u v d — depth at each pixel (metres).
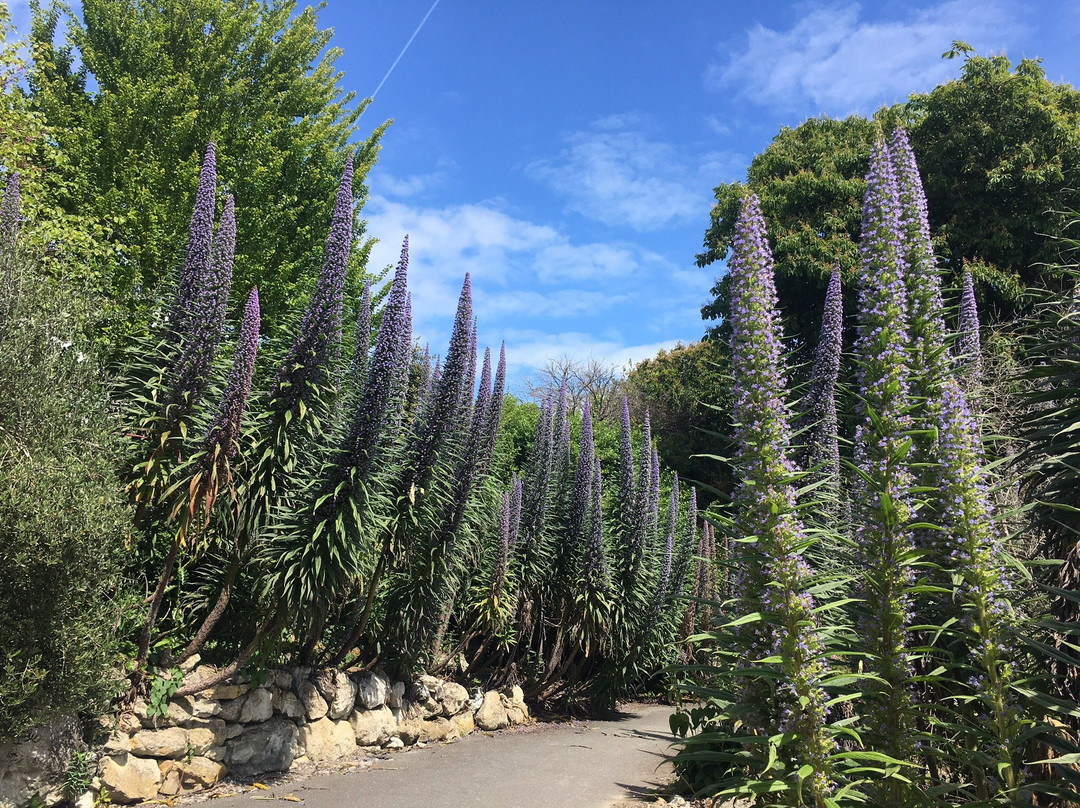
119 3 12.39
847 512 4.29
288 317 7.29
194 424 6.02
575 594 12.05
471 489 8.89
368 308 8.07
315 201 13.59
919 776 3.77
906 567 3.26
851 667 3.52
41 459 5.04
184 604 6.94
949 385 3.53
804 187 18.75
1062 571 3.59
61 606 5.00
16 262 5.72
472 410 9.11
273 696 7.17
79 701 5.17
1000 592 3.29
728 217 21.17
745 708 3.10
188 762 6.24
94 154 11.01
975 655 3.18
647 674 13.39
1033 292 3.98
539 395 32.59
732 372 3.42
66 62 12.44
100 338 6.48
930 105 17.25
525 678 12.97
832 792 2.96
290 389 6.43
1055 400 3.62
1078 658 3.24
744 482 3.25
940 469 3.40
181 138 11.46
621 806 6.59
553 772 7.97
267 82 13.50
